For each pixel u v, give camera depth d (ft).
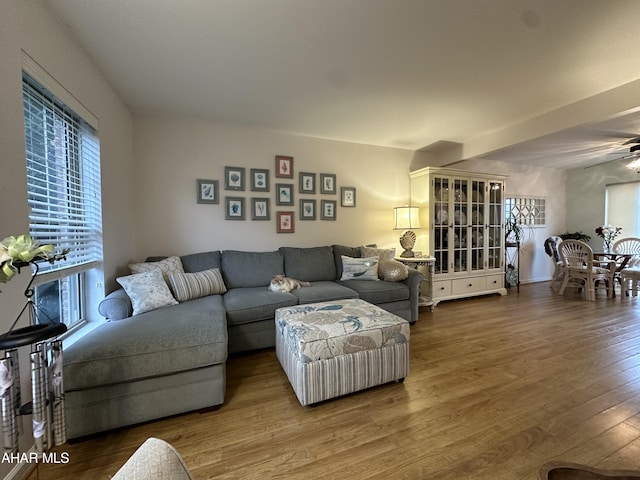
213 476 3.86
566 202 18.20
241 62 6.53
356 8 4.93
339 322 5.99
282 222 11.28
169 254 9.75
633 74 7.15
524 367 6.83
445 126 10.61
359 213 12.73
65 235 5.47
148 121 9.41
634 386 5.98
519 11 5.06
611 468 3.92
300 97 8.27
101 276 6.78
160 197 9.61
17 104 3.95
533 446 4.34
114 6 4.81
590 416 5.03
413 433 4.66
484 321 10.28
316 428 4.81
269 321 8.00
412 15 5.12
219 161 10.29
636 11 5.08
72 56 5.53
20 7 4.04
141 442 4.55
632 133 11.02
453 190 12.92
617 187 16.07
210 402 5.22
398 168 13.43
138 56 6.24
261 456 4.21
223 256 9.66
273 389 6.07
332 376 5.43
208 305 7.04
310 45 5.95
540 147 13.17
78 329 6.23
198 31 5.48
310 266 10.52
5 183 3.72
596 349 7.80
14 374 2.97
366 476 3.83
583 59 6.52
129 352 4.66
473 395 5.72
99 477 3.87
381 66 6.75
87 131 6.54
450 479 3.77
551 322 10.11
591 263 13.32
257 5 4.83
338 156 12.23
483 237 13.70
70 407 4.41
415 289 10.07
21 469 3.74
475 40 5.84
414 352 7.71
